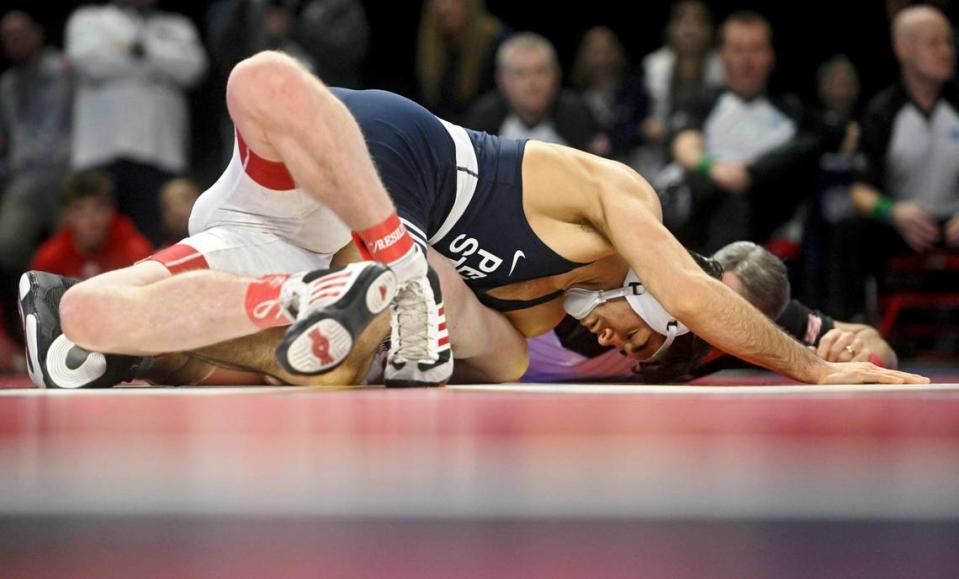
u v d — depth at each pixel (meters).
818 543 2.21
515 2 25.16
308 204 6.62
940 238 16.20
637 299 7.41
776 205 15.34
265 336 6.50
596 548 2.17
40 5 21.84
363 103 7.16
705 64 17.83
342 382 6.61
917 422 3.69
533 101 15.72
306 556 2.14
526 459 2.89
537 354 8.48
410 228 6.79
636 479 2.64
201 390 6.05
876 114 16.23
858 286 16.20
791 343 7.09
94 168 15.93
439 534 2.25
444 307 6.96
